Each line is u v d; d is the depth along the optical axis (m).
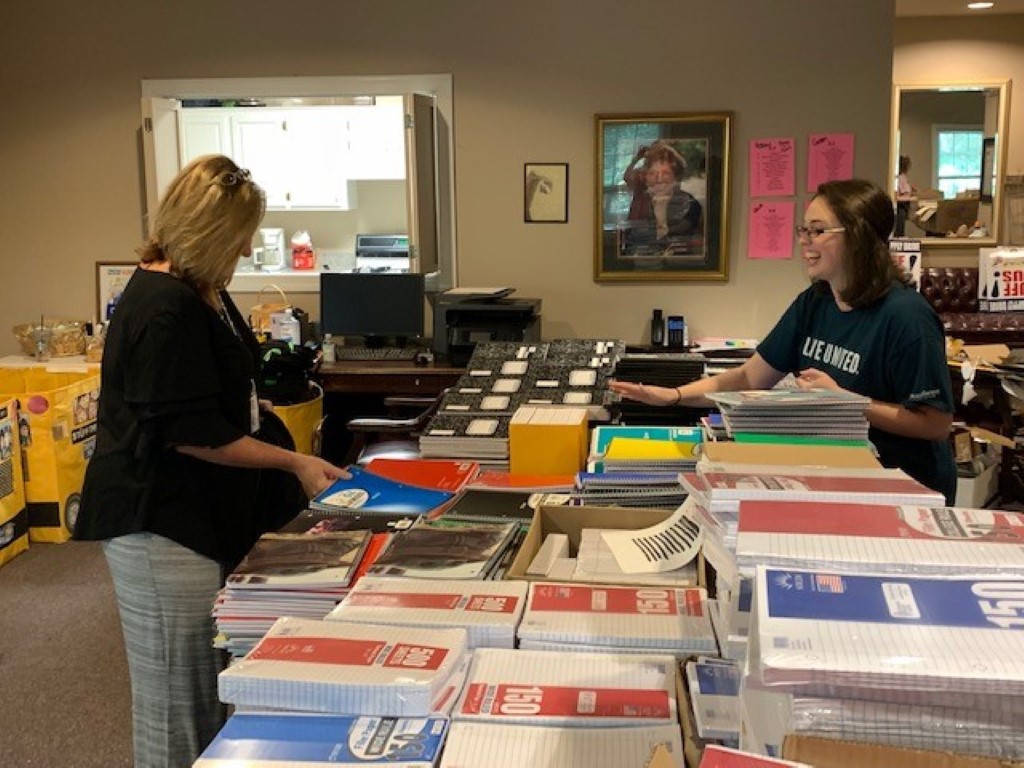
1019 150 7.05
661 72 4.43
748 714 0.94
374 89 4.58
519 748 1.02
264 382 3.88
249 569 1.48
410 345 4.66
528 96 4.51
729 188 4.47
